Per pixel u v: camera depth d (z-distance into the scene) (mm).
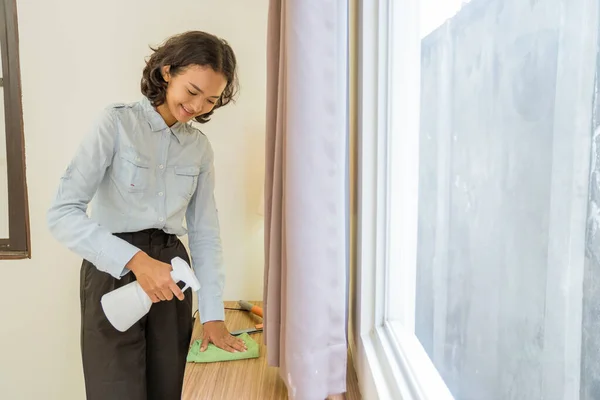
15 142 1658
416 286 831
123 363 1123
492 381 531
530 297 436
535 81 417
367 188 807
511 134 472
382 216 806
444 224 706
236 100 1657
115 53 1620
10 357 1733
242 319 1423
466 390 612
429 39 760
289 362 722
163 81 1125
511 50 469
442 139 708
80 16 1596
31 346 1734
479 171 565
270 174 954
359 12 816
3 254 1686
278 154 793
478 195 570
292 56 638
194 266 1275
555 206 387
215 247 1280
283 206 767
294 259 684
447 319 691
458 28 628
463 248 625
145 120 1146
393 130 782
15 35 1615
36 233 1688
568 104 363
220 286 1242
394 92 770
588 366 351
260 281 1732
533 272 430
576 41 350
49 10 1586
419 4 764
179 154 1202
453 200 666
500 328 506
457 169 645
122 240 1054
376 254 816
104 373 1118
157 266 1020
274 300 858
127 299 1018
